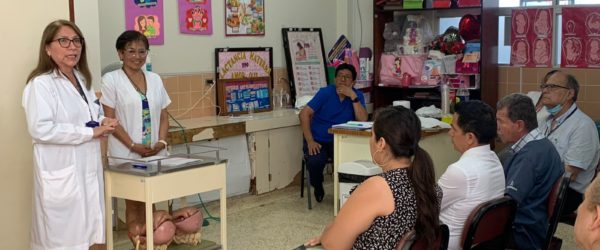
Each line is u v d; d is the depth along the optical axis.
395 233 2.28
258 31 6.18
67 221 3.25
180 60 5.54
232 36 5.95
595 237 1.27
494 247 2.72
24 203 3.53
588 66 5.70
